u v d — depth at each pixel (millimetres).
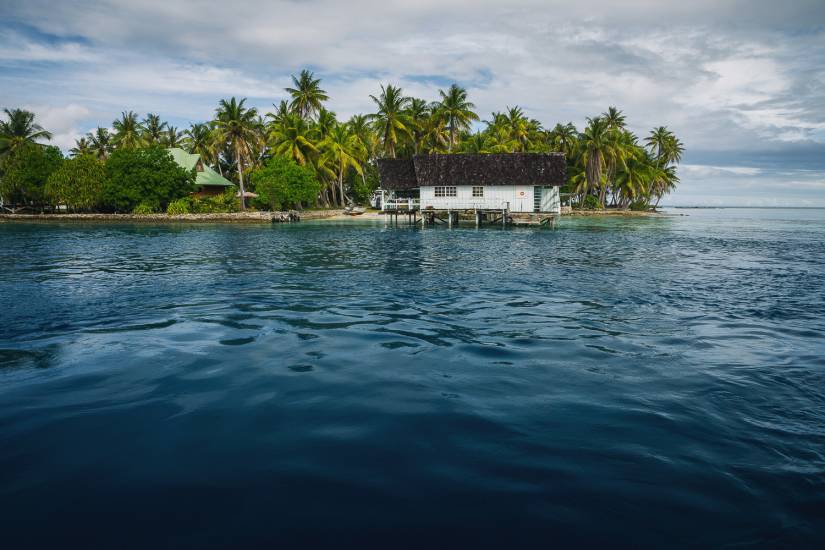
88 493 3338
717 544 2836
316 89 63344
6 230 40344
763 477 3537
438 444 4051
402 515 3098
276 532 2932
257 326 8516
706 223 60281
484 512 3127
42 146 60969
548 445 4031
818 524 3008
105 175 53000
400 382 5598
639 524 3008
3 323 8750
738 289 12844
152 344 7305
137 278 14586
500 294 11883
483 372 5973
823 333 8086
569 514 3104
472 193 44281
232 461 3773
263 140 65938
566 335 7883
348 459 3801
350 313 9633
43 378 5746
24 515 3086
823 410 4805
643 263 18797
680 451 3928
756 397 5141
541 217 42156
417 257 20469
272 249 24078
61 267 17250
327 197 71062
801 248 26312
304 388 5395
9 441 4098
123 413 4695
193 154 64500
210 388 5395
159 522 3023
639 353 6828
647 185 79250
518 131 69688
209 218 50875
